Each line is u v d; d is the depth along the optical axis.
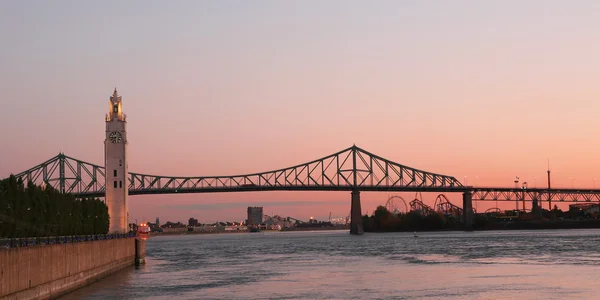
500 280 106.00
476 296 89.88
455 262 143.25
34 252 79.00
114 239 130.75
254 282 110.31
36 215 101.88
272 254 196.38
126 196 169.25
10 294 70.50
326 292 96.31
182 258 183.12
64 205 117.69
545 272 116.31
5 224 85.50
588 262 134.62
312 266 141.38
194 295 94.75
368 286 102.06
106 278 118.94
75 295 94.44
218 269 137.62
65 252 93.56
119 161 168.88
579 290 93.50
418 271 123.44
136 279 116.56
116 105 170.12
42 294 82.19
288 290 99.12
